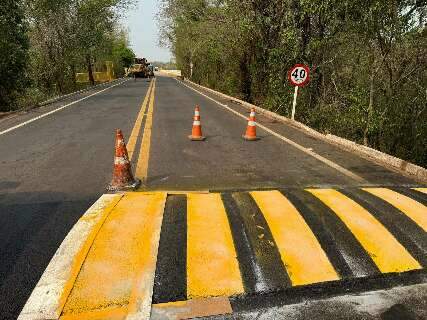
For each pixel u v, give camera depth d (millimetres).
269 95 15062
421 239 3258
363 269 2846
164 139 7754
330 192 4395
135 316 2330
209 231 3303
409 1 7109
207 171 5414
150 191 4496
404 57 8195
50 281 2607
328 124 10773
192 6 23156
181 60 48281
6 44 13586
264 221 3494
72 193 4398
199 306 2438
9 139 7750
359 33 7918
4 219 3643
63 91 23766
